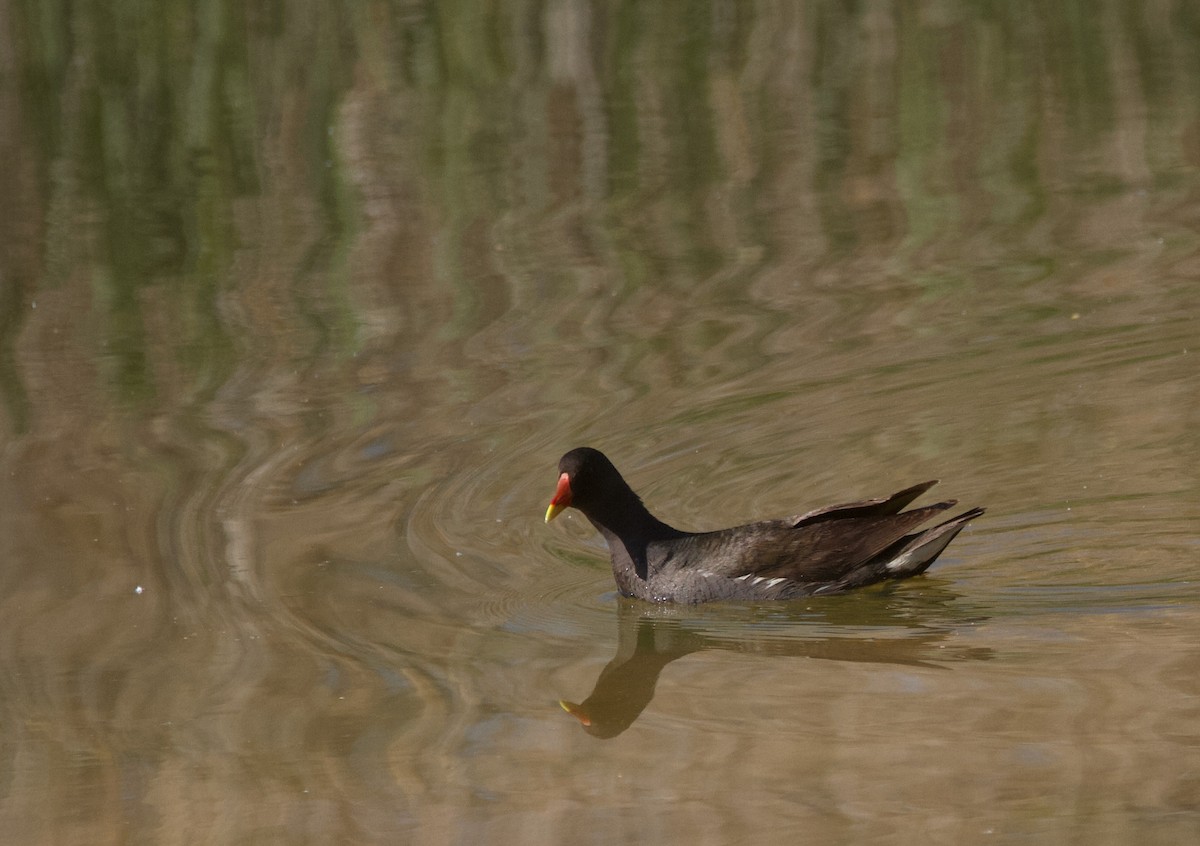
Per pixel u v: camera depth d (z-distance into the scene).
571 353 16.19
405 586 11.88
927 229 19.30
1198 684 9.59
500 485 13.55
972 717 9.45
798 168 21.66
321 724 9.80
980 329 16.14
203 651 10.86
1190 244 18.05
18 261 19.58
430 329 17.03
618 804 8.67
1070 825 8.09
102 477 13.91
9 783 9.27
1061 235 18.73
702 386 15.18
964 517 11.48
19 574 12.13
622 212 20.36
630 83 24.66
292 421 14.97
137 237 20.11
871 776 8.80
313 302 18.05
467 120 23.27
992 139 22.44
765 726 9.58
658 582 11.90
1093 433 13.69
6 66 24.31
